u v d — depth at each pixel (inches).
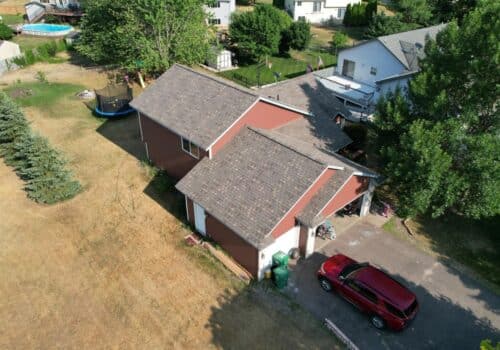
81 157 1149.7
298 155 780.6
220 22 2524.6
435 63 810.2
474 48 743.1
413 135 752.3
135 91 1620.3
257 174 784.9
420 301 716.7
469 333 663.1
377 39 1421.0
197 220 850.8
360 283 677.3
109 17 1643.7
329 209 768.9
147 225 895.1
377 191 1010.7
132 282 754.2
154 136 1034.1
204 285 746.2
